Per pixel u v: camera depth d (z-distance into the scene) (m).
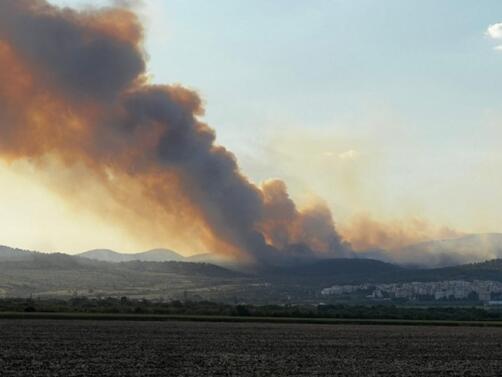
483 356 79.19
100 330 111.25
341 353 79.81
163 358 69.38
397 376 58.38
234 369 60.66
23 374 54.25
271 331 122.25
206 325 137.62
